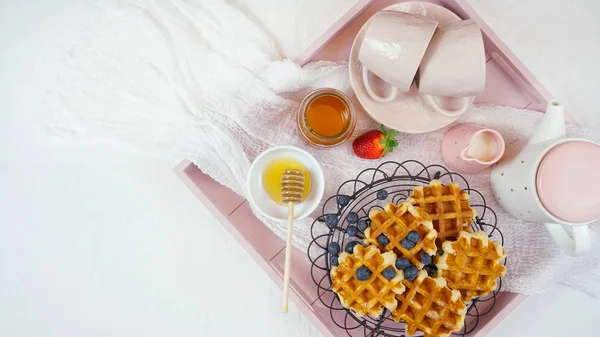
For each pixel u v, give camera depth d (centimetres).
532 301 78
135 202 78
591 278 73
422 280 62
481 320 69
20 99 78
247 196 69
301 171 64
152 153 77
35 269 78
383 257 61
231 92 75
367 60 62
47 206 78
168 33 77
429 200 63
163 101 76
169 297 78
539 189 59
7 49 78
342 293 62
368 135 67
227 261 78
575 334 77
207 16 77
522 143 69
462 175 71
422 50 58
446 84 61
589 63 78
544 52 78
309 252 70
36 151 78
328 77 71
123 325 78
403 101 68
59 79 77
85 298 78
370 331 69
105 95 77
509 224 71
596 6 78
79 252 78
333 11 78
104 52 77
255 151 72
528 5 78
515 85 72
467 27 59
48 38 78
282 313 78
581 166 57
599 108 77
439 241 64
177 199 78
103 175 78
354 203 71
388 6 67
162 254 78
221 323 78
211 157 70
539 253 70
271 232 71
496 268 62
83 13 77
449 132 69
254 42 76
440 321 62
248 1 78
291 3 78
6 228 78
